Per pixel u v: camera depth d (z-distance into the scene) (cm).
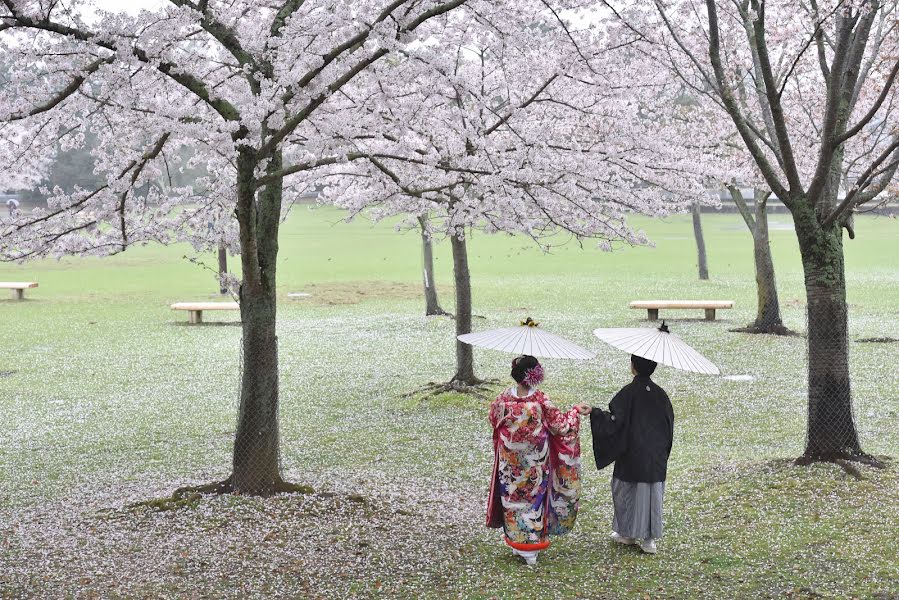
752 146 855
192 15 691
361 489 880
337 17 718
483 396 1358
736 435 1099
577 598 578
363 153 825
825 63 885
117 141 863
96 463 1042
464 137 934
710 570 622
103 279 3472
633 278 3309
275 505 799
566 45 952
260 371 840
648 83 1130
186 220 1000
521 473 642
